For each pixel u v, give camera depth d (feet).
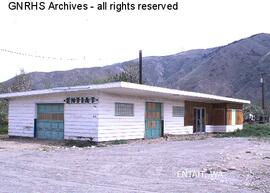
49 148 67.36
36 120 87.10
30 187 33.37
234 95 304.91
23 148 67.05
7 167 44.42
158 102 93.56
